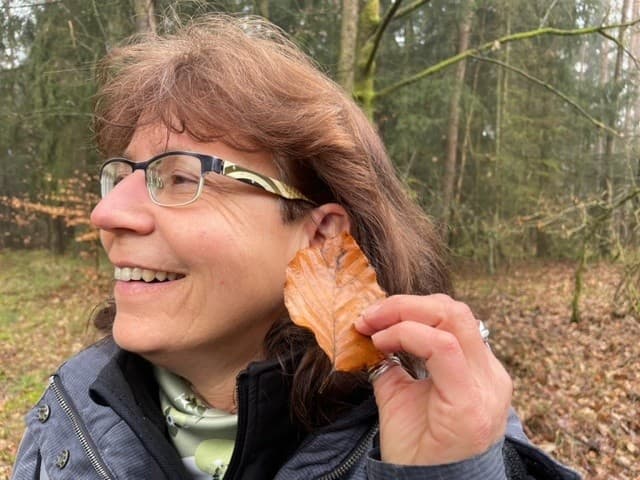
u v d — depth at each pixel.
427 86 3.52
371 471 0.25
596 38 3.87
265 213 0.31
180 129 0.31
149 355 0.32
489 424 0.23
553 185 4.08
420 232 0.43
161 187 0.31
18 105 2.96
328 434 0.31
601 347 2.30
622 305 2.70
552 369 2.06
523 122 4.08
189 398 0.35
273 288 0.32
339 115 0.34
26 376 2.00
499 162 4.01
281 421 0.32
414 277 0.39
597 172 3.92
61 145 3.21
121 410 0.34
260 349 0.33
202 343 0.31
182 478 0.34
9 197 4.71
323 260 0.28
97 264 3.63
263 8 2.16
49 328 2.69
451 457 0.23
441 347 0.23
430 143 3.88
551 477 0.30
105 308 0.45
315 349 0.31
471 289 3.23
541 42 3.89
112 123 0.35
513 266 4.12
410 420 0.25
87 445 0.36
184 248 0.30
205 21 0.38
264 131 0.30
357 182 0.34
